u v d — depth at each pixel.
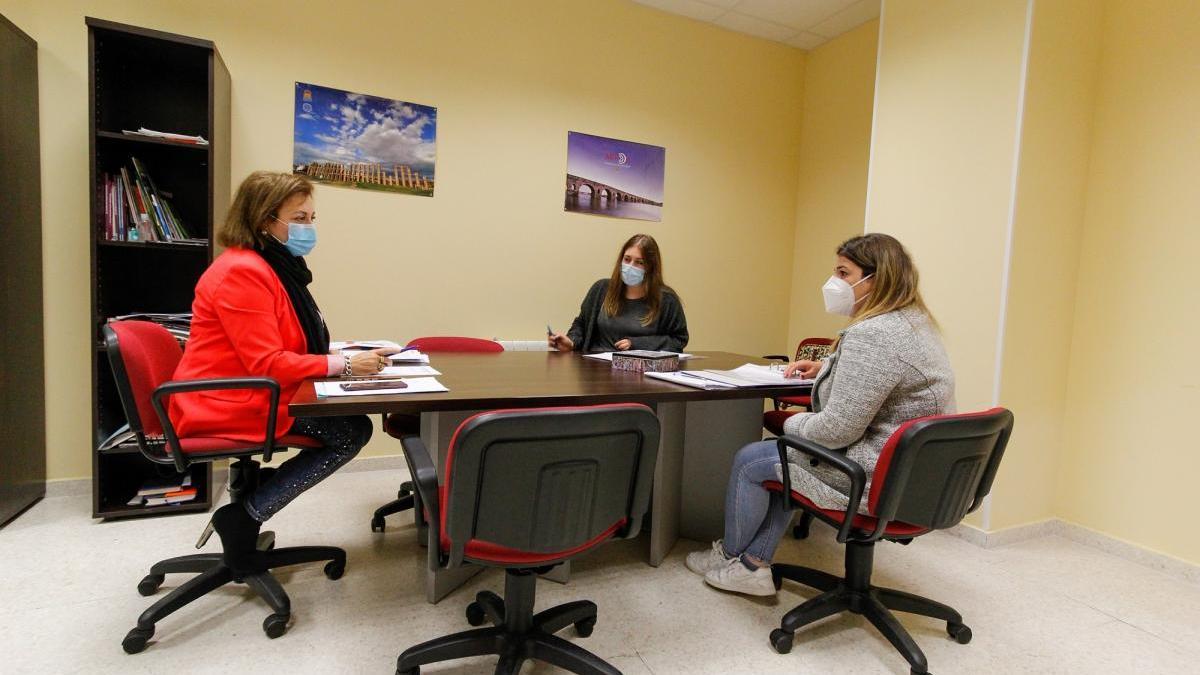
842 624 1.66
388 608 1.65
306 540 2.09
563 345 2.58
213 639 1.47
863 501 1.39
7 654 1.37
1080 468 2.32
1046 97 2.14
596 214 3.32
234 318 1.48
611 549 2.12
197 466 2.35
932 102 2.43
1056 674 1.46
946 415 1.32
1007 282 2.14
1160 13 2.09
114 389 2.30
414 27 2.83
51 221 2.30
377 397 1.27
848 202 3.54
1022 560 2.13
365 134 2.78
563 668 1.35
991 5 2.19
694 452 2.21
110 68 2.31
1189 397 2.01
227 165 2.47
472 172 3.01
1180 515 2.03
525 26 3.06
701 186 3.62
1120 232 2.21
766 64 3.74
